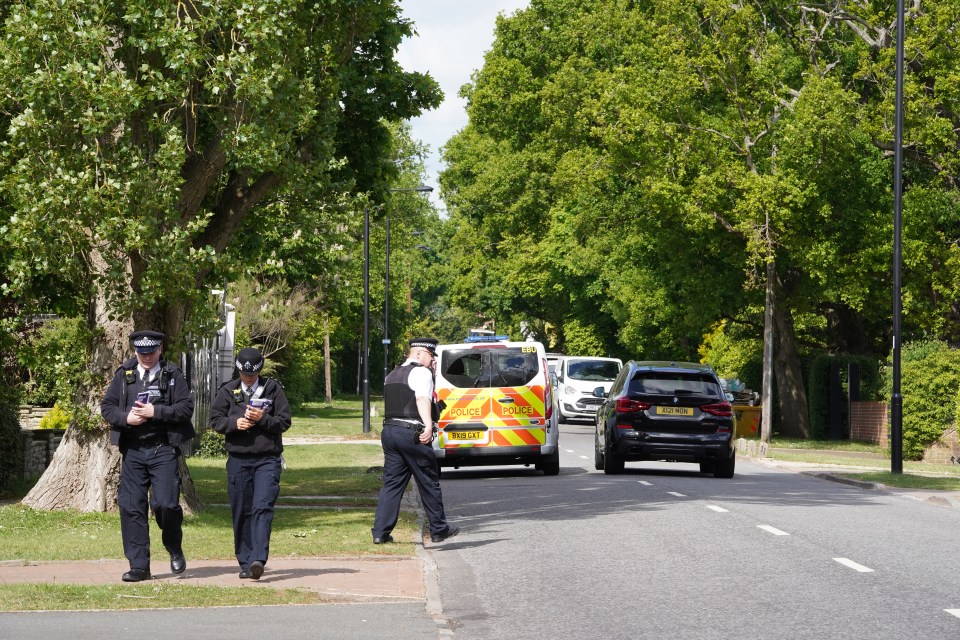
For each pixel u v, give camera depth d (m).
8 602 16.14
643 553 21.91
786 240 68.19
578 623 15.52
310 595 17.16
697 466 49.66
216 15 24.77
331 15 29.42
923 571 19.78
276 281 78.50
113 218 23.39
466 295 131.38
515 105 107.88
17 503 27.97
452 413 40.81
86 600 16.41
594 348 110.19
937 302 68.94
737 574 19.48
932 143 63.78
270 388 19.02
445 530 23.98
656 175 70.56
